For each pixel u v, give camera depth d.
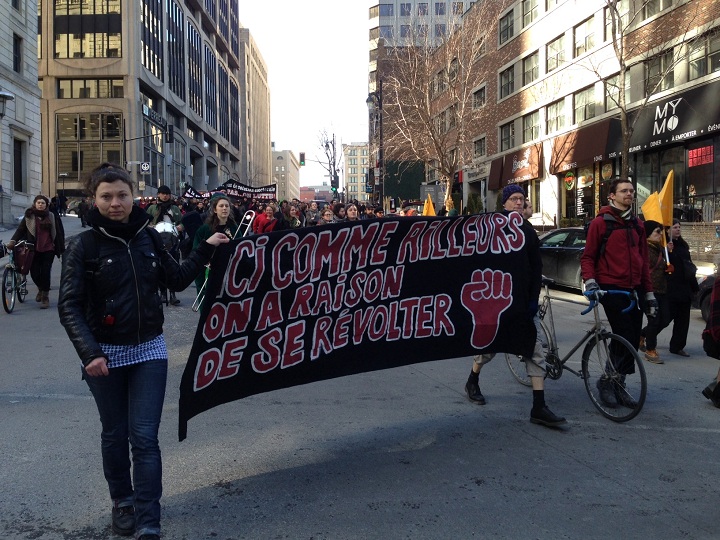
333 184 52.16
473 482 3.99
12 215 33.53
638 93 23.81
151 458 3.12
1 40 33.66
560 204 30.53
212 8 87.06
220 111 94.19
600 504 3.69
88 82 58.34
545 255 14.71
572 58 28.36
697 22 20.52
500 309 4.98
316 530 3.36
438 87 35.19
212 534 3.30
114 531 3.31
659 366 7.42
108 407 3.23
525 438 4.82
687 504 3.70
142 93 61.34
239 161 112.81
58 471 4.11
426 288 4.78
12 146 34.69
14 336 8.69
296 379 4.34
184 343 8.30
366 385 6.45
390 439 4.80
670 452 4.54
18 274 11.27
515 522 3.46
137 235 3.25
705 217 20.70
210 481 4.00
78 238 3.16
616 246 5.41
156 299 3.28
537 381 5.11
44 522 3.43
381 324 4.64
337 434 4.91
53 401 5.69
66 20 57.47
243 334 4.12
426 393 6.14
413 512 3.57
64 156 57.66
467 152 38.53
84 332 3.01
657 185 23.33
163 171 65.44
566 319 10.64
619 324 5.53
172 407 5.63
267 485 3.94
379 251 4.59
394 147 39.59
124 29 57.53
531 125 33.00
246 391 4.17
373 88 67.06
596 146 26.03
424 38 32.97
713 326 5.64
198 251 3.58
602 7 24.86
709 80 20.05
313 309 4.35
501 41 36.38
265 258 4.16
